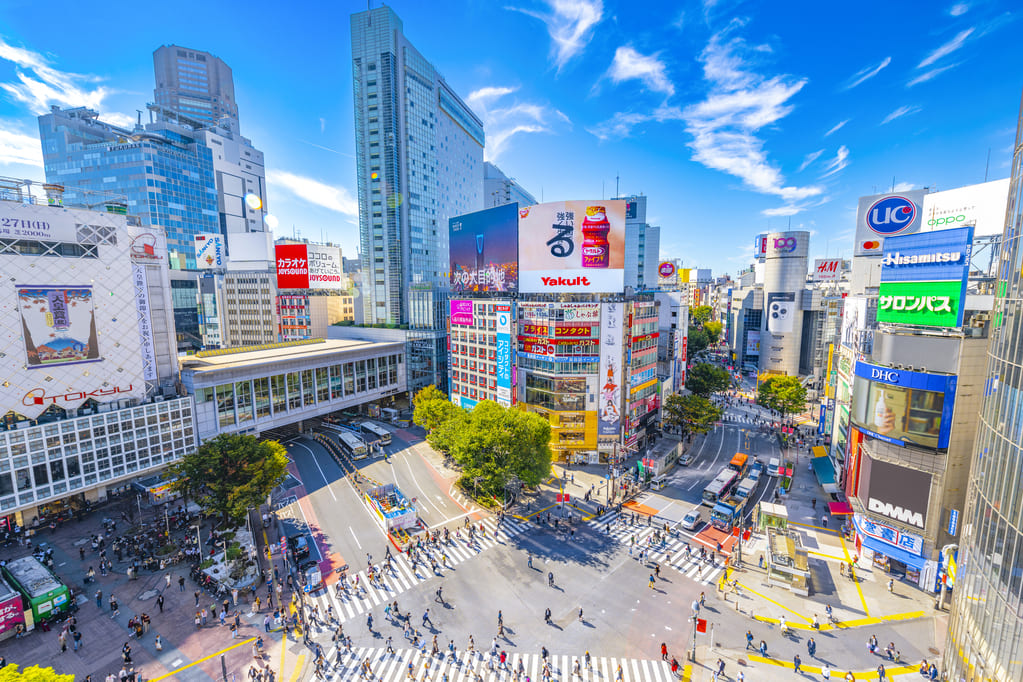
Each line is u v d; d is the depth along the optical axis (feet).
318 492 245.24
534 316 284.82
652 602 159.12
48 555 177.17
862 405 182.09
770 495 245.24
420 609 155.84
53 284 203.00
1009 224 108.37
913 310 168.14
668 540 198.90
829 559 185.47
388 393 385.70
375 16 422.00
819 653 136.56
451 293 362.12
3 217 188.03
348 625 148.56
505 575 173.68
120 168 542.98
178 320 538.47
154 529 200.13
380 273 452.35
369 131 438.40
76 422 207.72
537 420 234.58
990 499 106.42
